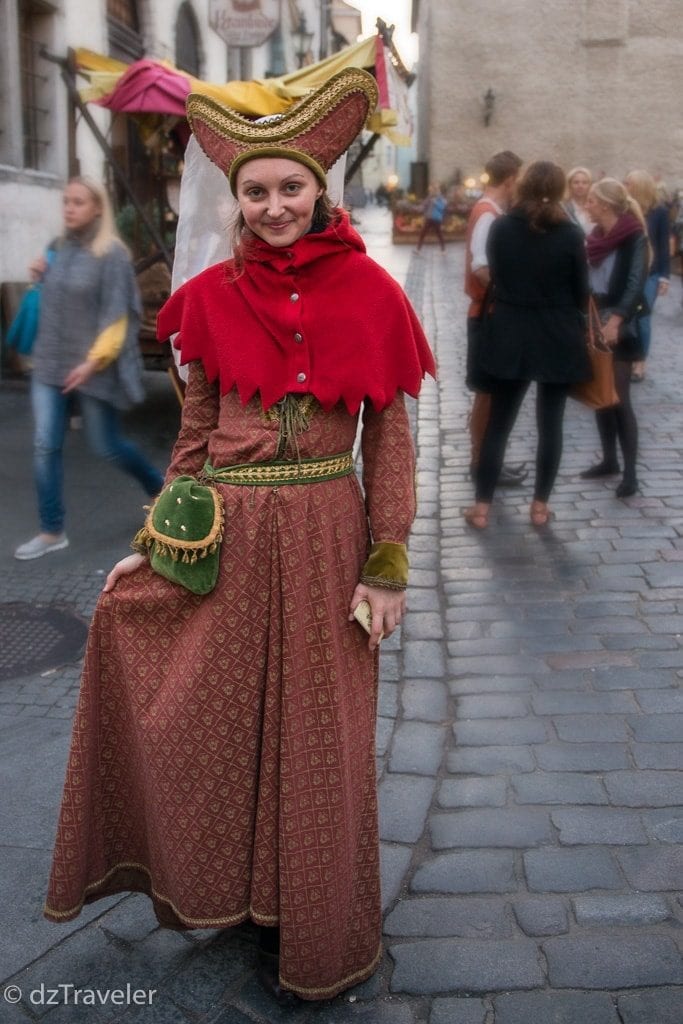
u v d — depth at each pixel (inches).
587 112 1301.7
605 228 209.3
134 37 535.2
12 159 376.2
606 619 156.3
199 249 156.7
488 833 106.7
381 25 285.9
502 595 165.9
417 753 121.3
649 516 200.8
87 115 284.0
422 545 187.3
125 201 424.8
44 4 404.5
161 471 237.3
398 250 956.6
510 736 124.6
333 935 82.3
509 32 1285.7
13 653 151.1
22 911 97.4
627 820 108.2
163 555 79.4
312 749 80.0
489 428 192.7
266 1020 84.8
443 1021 83.8
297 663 78.5
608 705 131.3
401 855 103.8
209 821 81.8
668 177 1310.3
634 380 331.6
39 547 187.2
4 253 366.3
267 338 77.4
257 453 78.3
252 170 73.8
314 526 78.5
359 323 76.8
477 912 95.7
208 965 90.6
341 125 74.4
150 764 82.0
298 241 75.8
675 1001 84.8
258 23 458.0
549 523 198.5
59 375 182.4
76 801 84.8
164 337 83.8
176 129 296.2
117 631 82.9
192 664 79.7
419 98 1647.4
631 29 1270.9
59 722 132.0
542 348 179.6
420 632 153.2
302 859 80.2
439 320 469.1
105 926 95.5
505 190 192.2
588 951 90.4
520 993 86.4
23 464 244.2
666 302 565.9
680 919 93.9
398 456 80.9
